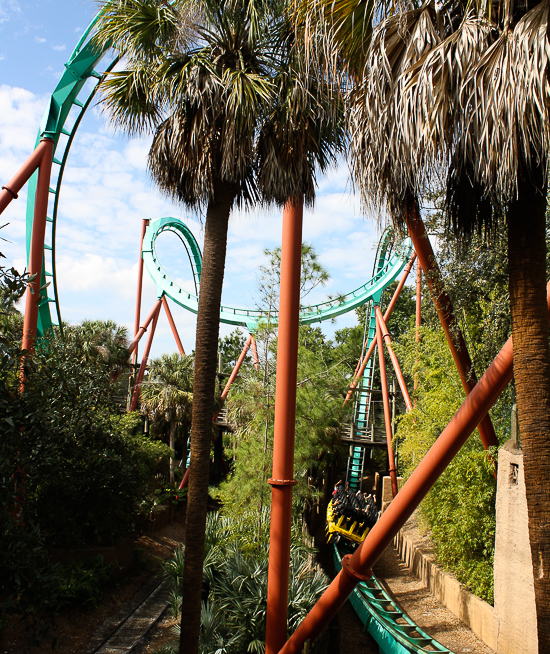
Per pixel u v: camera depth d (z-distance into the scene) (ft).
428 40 14.61
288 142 24.23
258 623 30.32
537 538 13.67
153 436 91.30
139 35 23.81
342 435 78.54
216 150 24.27
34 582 22.18
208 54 24.14
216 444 102.78
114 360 82.84
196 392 24.64
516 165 13.21
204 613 30.42
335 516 62.03
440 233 35.27
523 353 14.35
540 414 13.98
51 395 35.35
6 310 22.31
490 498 43.14
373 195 16.72
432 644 38.37
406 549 63.31
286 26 23.20
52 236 62.13
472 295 39.65
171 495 76.13
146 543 61.05
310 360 56.75
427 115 14.11
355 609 48.73
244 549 37.09
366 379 95.55
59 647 35.65
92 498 48.42
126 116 26.43
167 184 26.58
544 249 14.66
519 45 12.73
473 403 20.20
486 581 42.42
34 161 48.85
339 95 18.62
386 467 120.06
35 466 32.53
